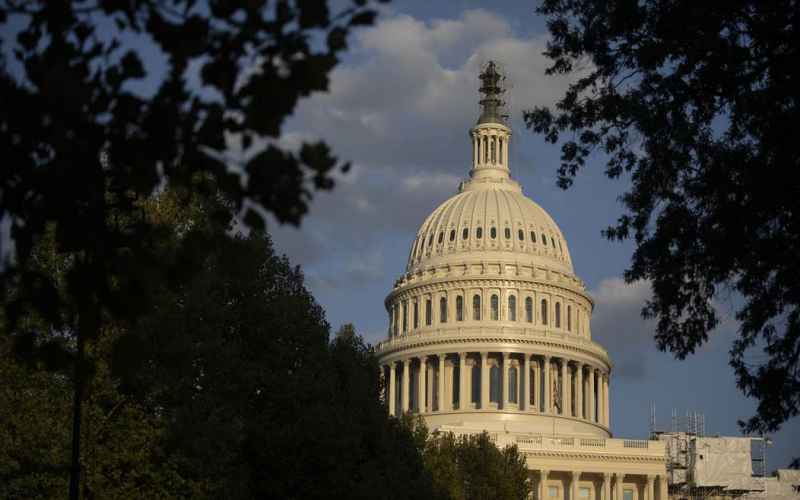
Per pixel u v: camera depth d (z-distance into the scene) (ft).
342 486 232.53
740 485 643.86
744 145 131.44
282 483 229.86
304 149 61.98
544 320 650.02
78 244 67.46
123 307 67.41
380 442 264.93
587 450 565.94
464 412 617.62
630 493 576.20
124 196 73.26
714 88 129.59
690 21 127.13
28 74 60.13
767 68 127.03
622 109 136.05
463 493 374.22
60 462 191.62
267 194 62.23
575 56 140.05
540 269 655.35
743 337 138.41
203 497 207.00
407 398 638.53
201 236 70.28
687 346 141.08
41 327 183.62
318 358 244.83
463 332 630.74
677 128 131.03
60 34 62.39
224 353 219.61
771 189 126.21
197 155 63.31
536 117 143.43
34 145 63.87
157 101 62.23
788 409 135.54
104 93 61.93
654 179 138.21
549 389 632.38
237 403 225.15
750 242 130.31
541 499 558.56
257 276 243.81
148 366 202.28
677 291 139.23
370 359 300.61
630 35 136.26
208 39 60.95
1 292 67.92
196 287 217.56
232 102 61.82
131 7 61.21
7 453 194.59
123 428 201.77
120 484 200.95
